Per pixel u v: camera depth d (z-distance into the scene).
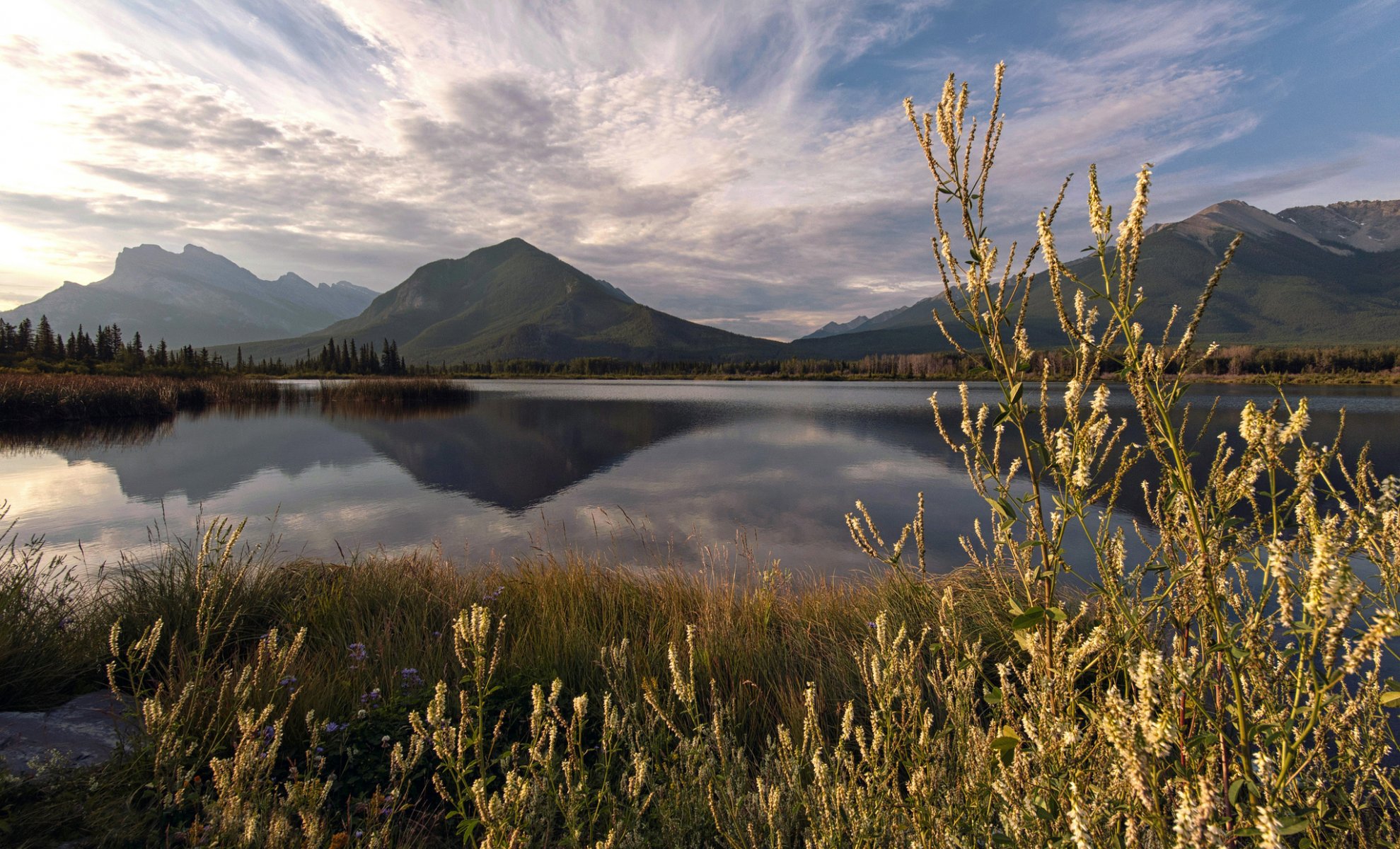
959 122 1.61
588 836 2.70
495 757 3.56
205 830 2.50
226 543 3.90
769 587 6.34
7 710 4.04
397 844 2.96
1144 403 1.33
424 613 6.02
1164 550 1.58
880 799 2.06
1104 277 1.37
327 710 4.00
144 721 3.09
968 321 1.63
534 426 36.16
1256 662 1.29
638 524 14.01
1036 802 1.53
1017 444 17.75
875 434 31.50
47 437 27.70
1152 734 1.17
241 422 36.00
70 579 6.15
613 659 3.33
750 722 4.15
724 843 2.66
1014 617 1.68
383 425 35.44
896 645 2.28
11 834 2.64
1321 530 1.19
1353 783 2.42
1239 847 1.38
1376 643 0.99
